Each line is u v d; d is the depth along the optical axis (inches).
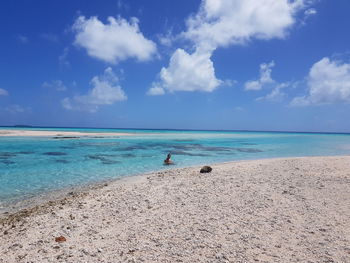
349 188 464.8
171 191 454.0
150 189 474.6
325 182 519.2
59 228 288.7
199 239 247.3
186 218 309.4
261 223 289.7
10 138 1907.0
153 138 2561.5
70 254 222.2
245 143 2257.6
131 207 360.8
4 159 924.6
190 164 917.8
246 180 543.2
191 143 2049.7
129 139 2244.1
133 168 805.9
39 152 1141.1
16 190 512.1
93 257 215.5
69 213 342.6
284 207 350.6
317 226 281.0
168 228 278.2
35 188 530.9
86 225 295.9
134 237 256.5
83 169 767.7
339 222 293.7
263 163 837.8
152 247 231.9
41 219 323.0
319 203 369.7
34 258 217.3
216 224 287.4
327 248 228.1
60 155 1061.1
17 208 399.9
